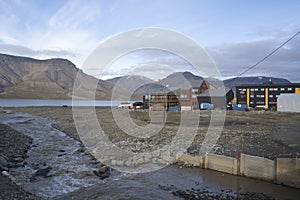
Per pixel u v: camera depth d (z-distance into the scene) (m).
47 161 14.35
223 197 8.95
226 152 14.45
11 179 10.95
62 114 47.66
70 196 9.29
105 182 10.77
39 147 18.58
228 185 10.17
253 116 36.34
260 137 18.59
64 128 29.05
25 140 20.91
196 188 9.89
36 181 10.90
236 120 31.27
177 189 9.83
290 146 15.03
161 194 9.34
